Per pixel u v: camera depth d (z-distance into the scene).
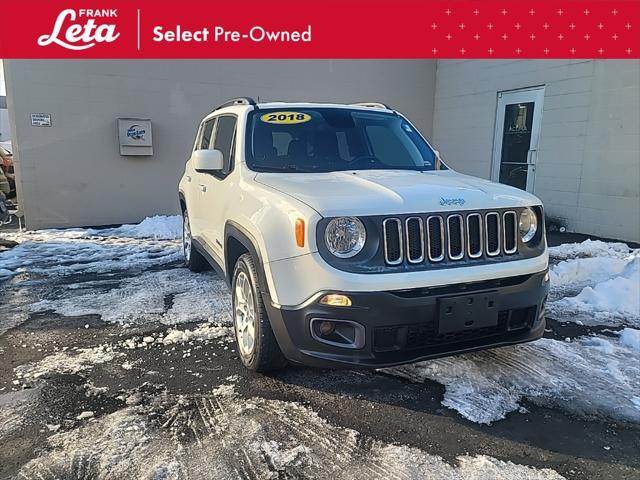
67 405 2.88
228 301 4.82
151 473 2.29
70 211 9.16
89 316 4.41
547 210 9.16
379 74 11.12
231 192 3.74
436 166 4.12
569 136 8.62
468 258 2.84
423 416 2.80
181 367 3.39
